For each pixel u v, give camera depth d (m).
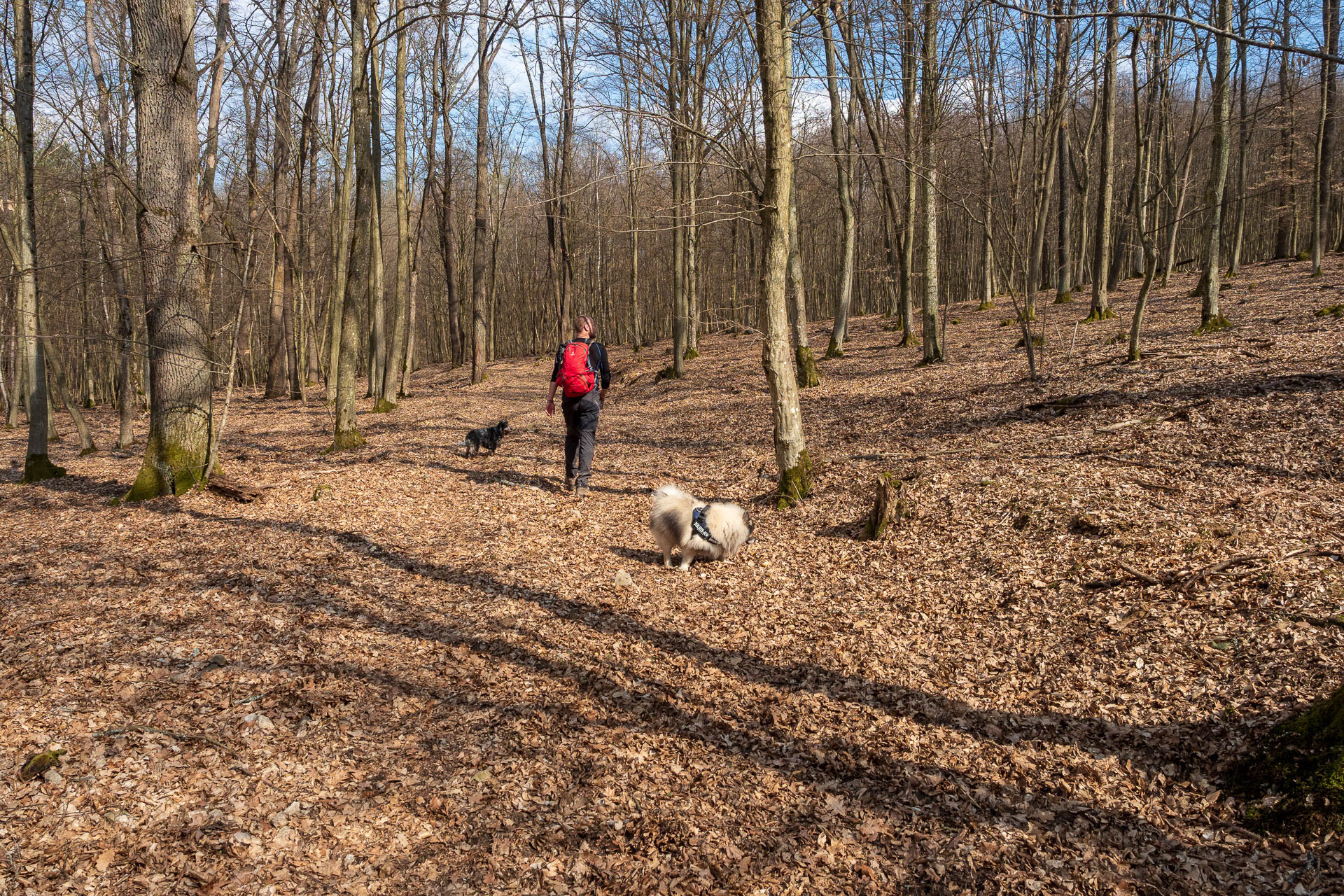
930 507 7.00
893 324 23.09
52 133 18.61
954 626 5.10
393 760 3.76
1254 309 13.57
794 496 8.05
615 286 42.44
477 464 10.38
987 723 4.00
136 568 6.11
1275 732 3.35
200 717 3.93
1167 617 4.57
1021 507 6.50
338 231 17.17
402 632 5.15
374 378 20.41
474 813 3.40
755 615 5.57
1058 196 25.98
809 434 10.71
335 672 4.53
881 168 15.91
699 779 3.67
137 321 17.16
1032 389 10.38
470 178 34.31
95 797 3.23
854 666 4.71
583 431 8.86
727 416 12.94
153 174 8.17
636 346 27.27
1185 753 3.52
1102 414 8.60
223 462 11.20
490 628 5.28
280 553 6.54
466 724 4.11
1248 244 37.31
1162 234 20.62
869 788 3.55
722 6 9.54
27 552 6.63
